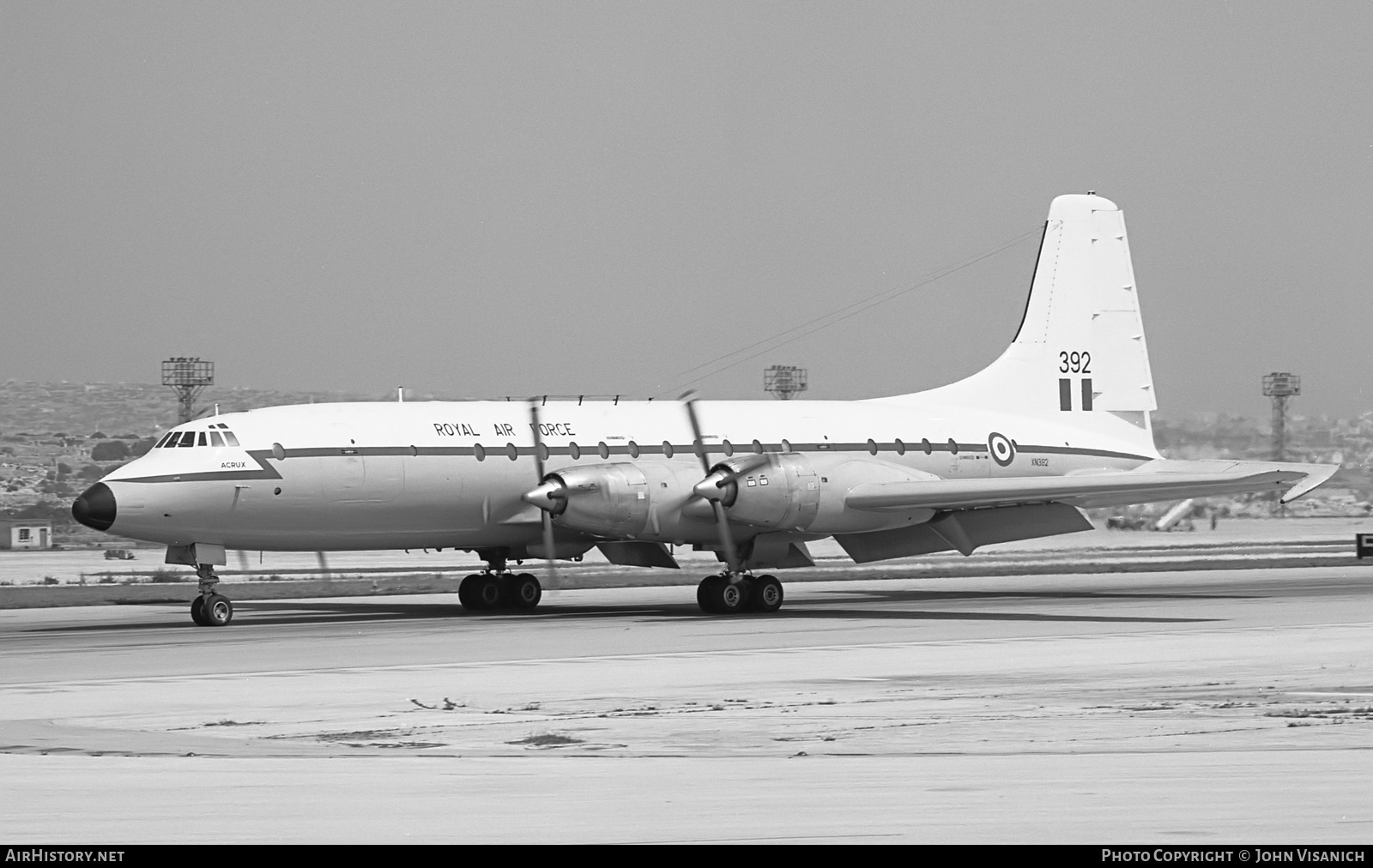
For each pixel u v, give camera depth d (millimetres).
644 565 78062
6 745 33844
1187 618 68500
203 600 69000
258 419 70125
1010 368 89812
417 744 34062
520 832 23406
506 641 59312
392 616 74812
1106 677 46344
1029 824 23672
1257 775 28422
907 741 34000
